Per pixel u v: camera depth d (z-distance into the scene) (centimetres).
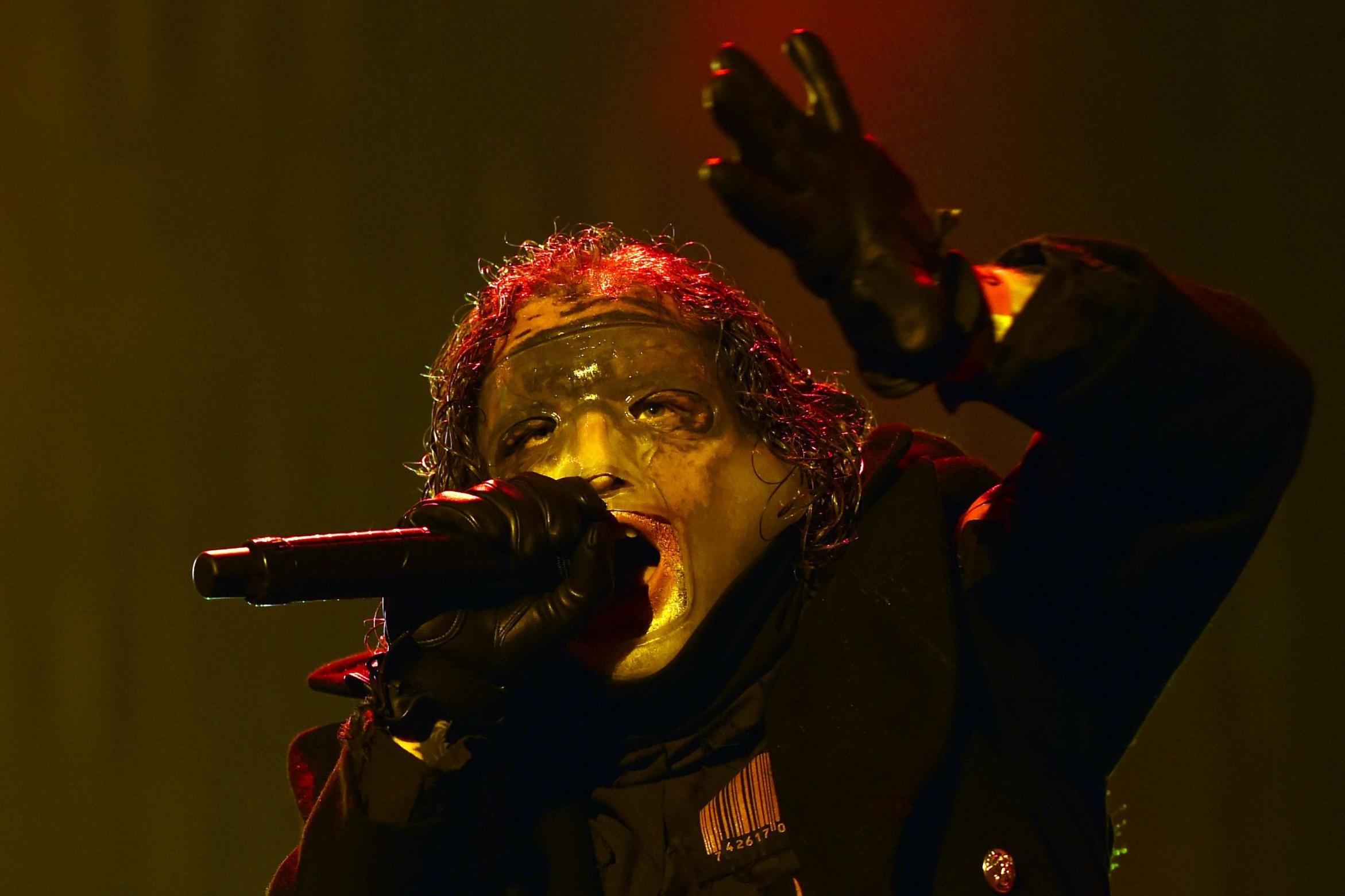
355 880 385
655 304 436
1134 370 317
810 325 1594
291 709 1577
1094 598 377
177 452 1612
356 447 1623
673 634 411
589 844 419
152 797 1571
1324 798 1489
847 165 298
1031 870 385
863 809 387
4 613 1588
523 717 410
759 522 421
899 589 407
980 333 305
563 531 370
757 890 398
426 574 362
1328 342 1540
